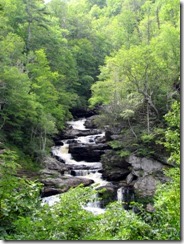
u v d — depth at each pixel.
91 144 34.78
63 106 42.53
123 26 60.94
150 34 48.03
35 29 47.78
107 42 64.38
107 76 40.62
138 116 31.58
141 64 30.75
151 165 26.19
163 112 30.28
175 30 32.06
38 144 32.25
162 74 31.19
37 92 34.38
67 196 8.27
